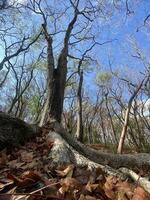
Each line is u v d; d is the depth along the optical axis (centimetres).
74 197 278
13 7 2212
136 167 706
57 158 470
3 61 2228
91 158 675
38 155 506
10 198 249
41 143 586
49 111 1267
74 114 3234
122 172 440
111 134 3372
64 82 1366
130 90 2806
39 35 2256
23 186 281
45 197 258
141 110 2950
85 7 1955
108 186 302
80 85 1912
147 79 2545
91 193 292
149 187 404
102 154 698
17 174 379
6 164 426
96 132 3394
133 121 2994
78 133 1798
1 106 3525
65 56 1428
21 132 605
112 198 293
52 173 374
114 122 3397
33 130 634
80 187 294
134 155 764
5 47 2583
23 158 490
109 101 3312
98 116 3538
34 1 2048
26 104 3138
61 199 265
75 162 467
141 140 2670
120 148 1753
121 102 3012
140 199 291
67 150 493
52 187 275
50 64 1391
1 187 273
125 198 297
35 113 3073
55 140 561
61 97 1315
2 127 577
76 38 2330
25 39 2402
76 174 354
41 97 3033
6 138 574
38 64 2573
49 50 1441
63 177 338
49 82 1333
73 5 1777
